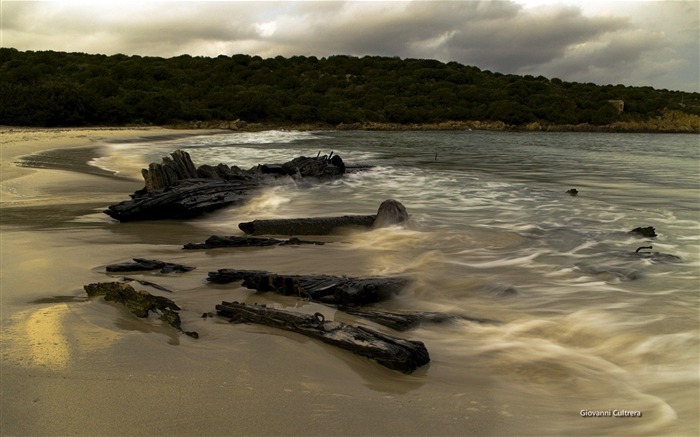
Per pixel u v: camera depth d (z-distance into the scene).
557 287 5.43
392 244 7.32
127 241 7.33
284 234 8.06
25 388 2.96
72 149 25.84
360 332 3.71
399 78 87.88
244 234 8.19
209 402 2.87
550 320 4.45
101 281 5.16
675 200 11.86
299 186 13.21
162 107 56.19
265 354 3.53
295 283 4.90
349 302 4.66
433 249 7.03
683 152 31.34
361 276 5.62
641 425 2.78
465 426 2.75
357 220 8.37
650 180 16.17
